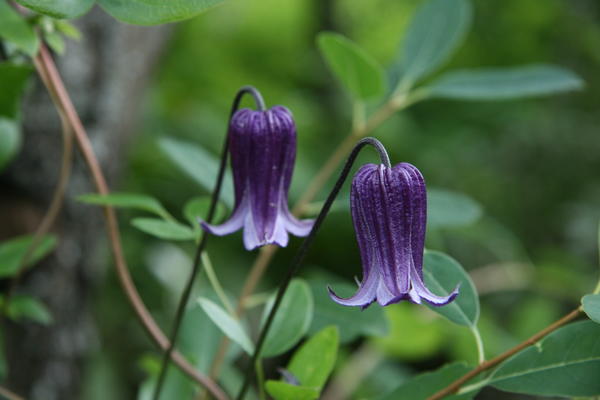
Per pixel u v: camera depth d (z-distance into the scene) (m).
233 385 0.45
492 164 0.88
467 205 0.45
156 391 0.40
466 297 0.38
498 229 0.65
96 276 0.49
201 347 0.43
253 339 0.63
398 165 0.36
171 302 0.64
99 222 0.48
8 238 0.46
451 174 0.85
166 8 0.36
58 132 0.46
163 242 0.67
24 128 0.46
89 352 0.49
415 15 0.46
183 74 0.79
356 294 0.36
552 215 0.86
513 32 0.94
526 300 0.69
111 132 0.48
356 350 0.61
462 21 0.46
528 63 0.96
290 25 0.97
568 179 0.88
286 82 0.91
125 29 0.48
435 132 0.88
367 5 1.03
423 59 0.45
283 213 0.37
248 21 0.96
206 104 0.79
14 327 0.47
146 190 0.69
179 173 0.70
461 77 0.45
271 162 0.37
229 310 0.40
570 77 0.44
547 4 0.92
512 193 0.86
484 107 0.90
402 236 0.36
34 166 0.46
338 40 0.42
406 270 0.36
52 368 0.48
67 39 0.46
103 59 0.47
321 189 0.67
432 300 0.36
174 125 0.74
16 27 0.39
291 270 0.37
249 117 0.37
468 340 0.47
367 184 0.36
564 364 0.36
